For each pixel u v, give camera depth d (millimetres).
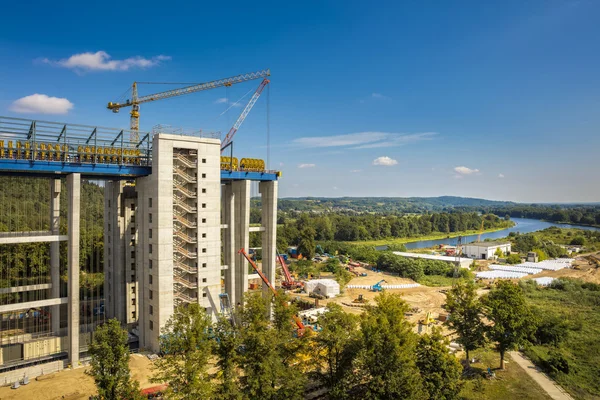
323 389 69562
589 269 193375
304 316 112625
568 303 127062
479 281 172125
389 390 52625
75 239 77688
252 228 110062
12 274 118875
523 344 79188
